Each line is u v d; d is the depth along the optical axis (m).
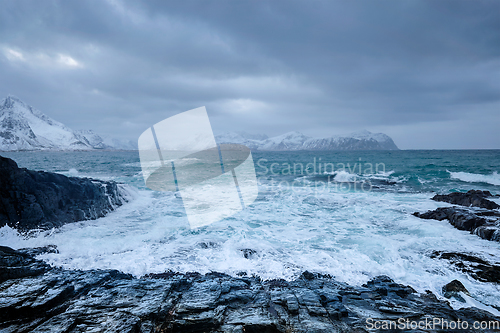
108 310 3.54
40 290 3.87
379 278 5.07
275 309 3.79
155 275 4.91
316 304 3.89
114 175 20.48
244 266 5.41
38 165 31.89
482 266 5.37
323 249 6.38
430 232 7.54
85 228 7.33
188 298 3.96
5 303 3.49
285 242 6.82
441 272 5.39
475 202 9.84
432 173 21.47
